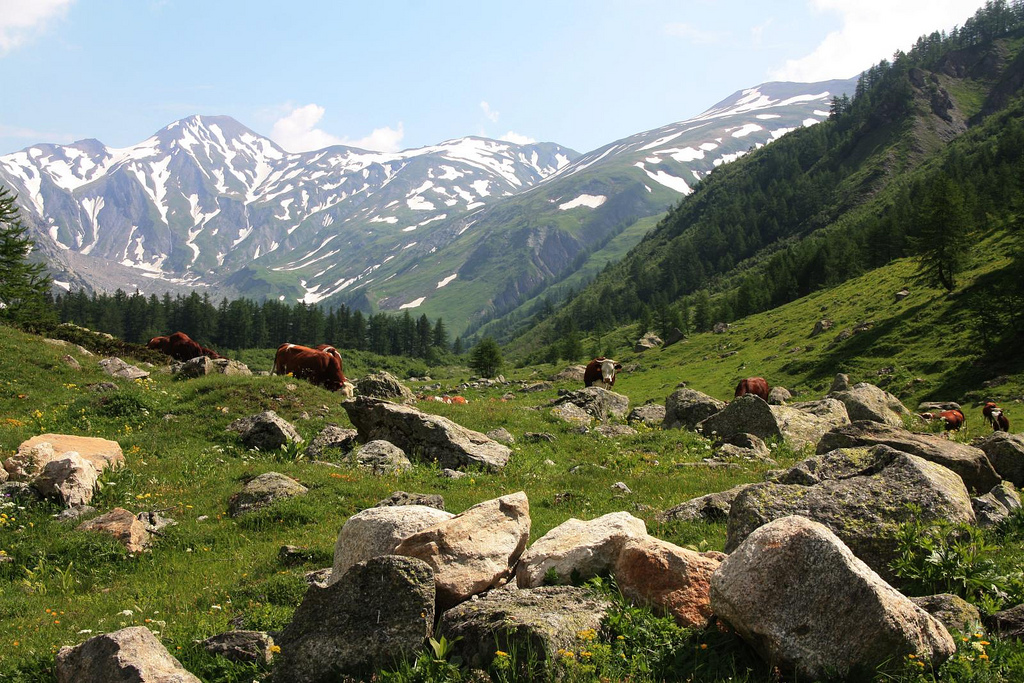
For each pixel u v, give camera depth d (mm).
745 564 6562
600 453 23672
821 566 6324
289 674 6957
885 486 9562
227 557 13820
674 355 126375
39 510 15648
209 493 17625
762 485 9789
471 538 8500
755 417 26812
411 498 14656
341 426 25219
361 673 6867
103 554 13781
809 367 86938
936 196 91062
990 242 102188
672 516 13656
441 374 178875
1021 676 6172
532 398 43250
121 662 6754
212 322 198375
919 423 35875
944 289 91250
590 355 162125
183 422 24125
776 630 6266
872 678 6039
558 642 6434
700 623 7137
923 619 6422
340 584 7359
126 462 19312
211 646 7789
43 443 18062
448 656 6812
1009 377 64125
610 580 7938
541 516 14711
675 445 25031
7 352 30391
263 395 26766
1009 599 8008
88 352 35062
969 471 14180
